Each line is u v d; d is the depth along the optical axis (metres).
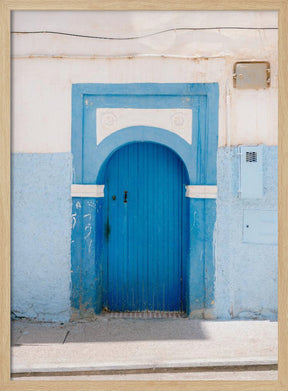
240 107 5.05
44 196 5.14
